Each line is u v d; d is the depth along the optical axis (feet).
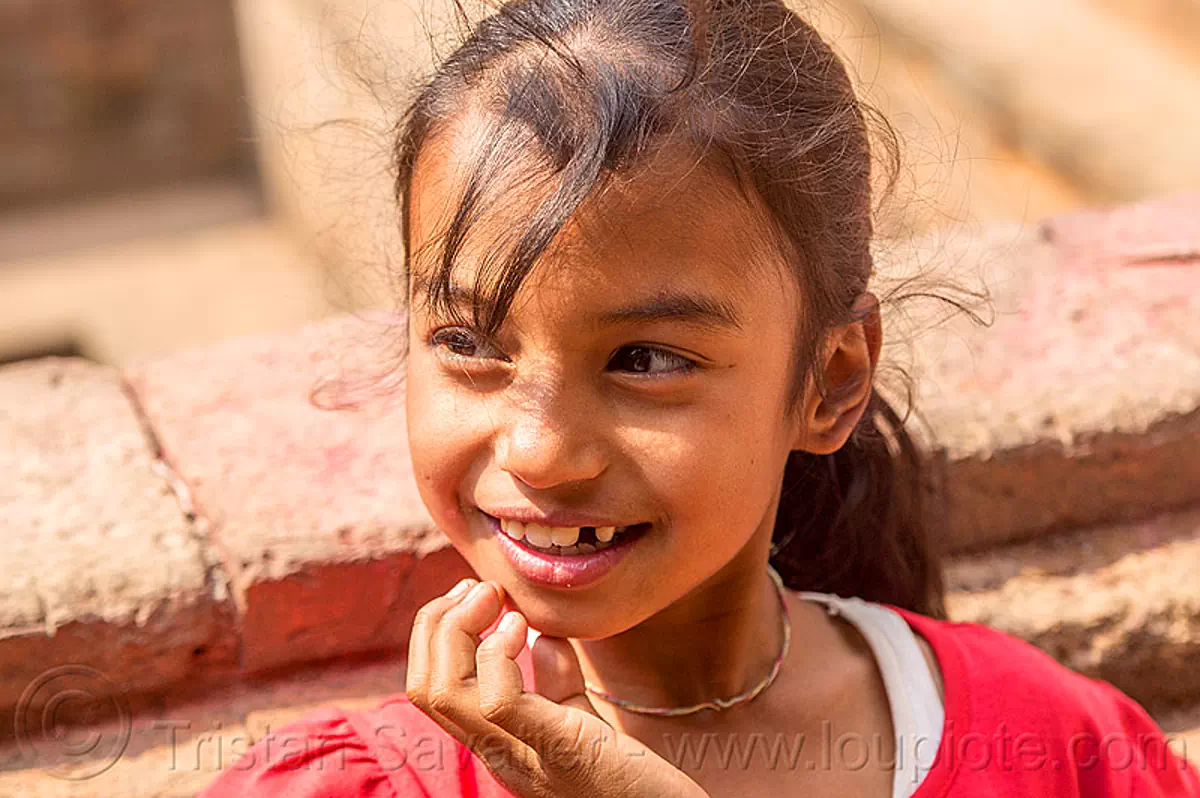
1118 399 8.01
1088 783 5.74
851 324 5.12
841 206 4.98
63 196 32.94
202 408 7.89
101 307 28.73
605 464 4.38
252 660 6.93
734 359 4.46
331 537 6.90
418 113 4.84
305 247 28.25
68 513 7.13
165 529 7.07
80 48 32.07
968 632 6.01
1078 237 9.61
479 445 4.53
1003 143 21.12
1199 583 7.85
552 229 4.14
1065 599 7.72
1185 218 9.89
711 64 4.46
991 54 21.76
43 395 8.10
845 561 6.66
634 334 4.29
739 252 4.40
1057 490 7.97
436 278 4.45
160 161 33.50
